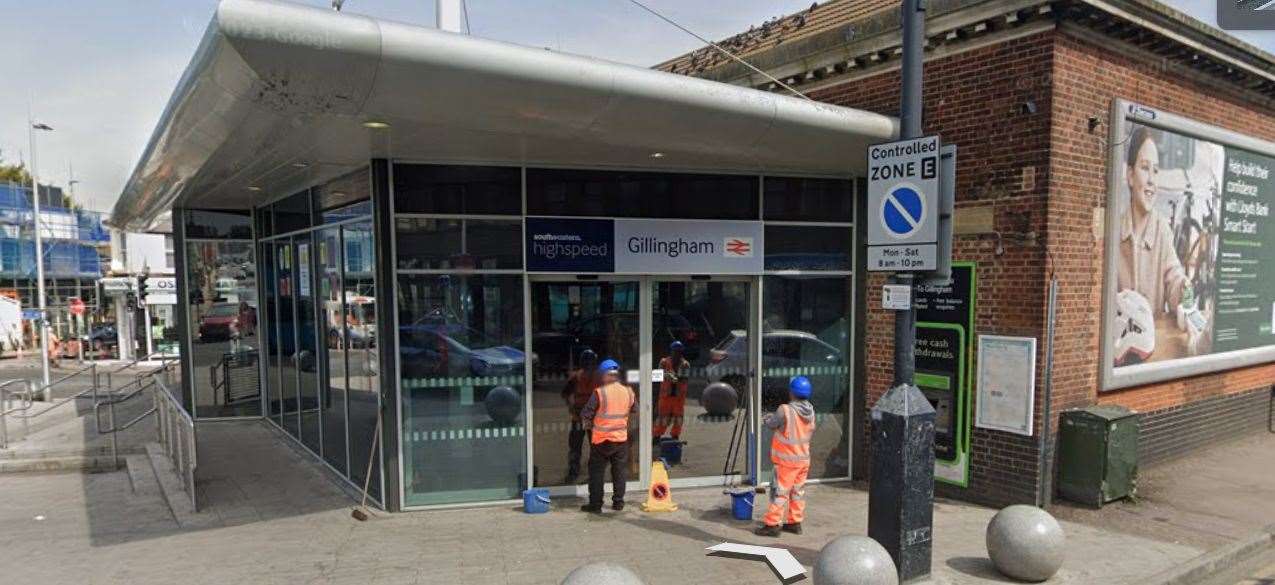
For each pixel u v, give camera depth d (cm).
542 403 776
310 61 441
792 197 835
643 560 605
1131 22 751
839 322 868
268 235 1184
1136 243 829
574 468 788
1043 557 547
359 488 808
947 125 797
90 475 990
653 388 815
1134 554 626
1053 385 742
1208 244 963
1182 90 884
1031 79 726
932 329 806
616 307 793
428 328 732
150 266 3575
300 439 1055
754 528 690
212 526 710
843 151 736
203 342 1263
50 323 3005
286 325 1120
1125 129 790
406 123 556
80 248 3925
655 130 618
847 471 875
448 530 681
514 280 753
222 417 1268
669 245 788
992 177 758
